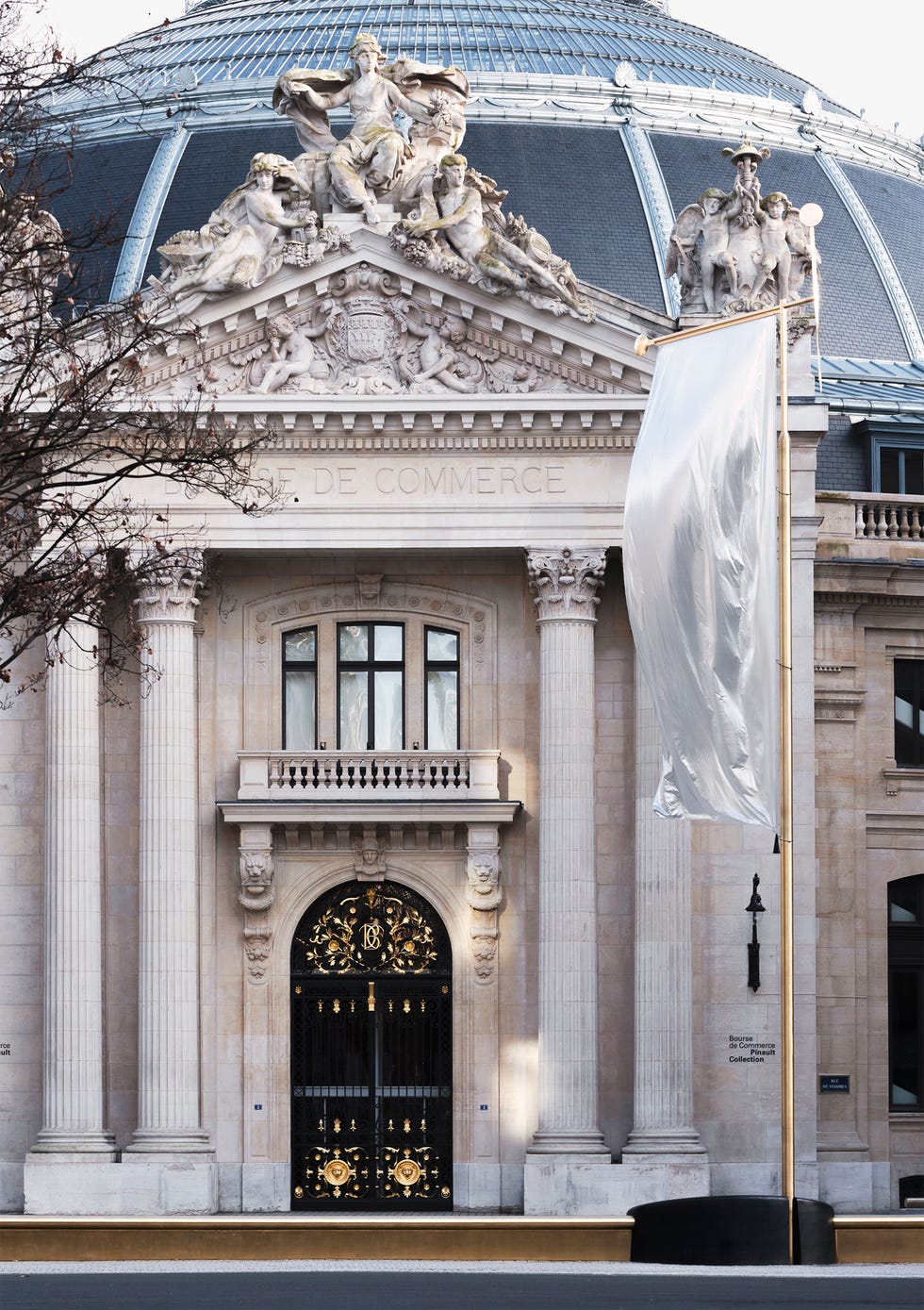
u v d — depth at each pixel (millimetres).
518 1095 63906
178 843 62688
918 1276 41594
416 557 64562
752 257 63344
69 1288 40406
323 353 63312
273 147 77625
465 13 84375
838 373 76938
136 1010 63281
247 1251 47344
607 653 64125
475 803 63406
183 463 50188
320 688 65062
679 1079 61906
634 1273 42438
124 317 54000
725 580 46906
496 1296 38781
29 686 61906
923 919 70750
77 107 80688
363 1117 64250
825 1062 68562
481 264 62219
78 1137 61812
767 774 46656
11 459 46562
